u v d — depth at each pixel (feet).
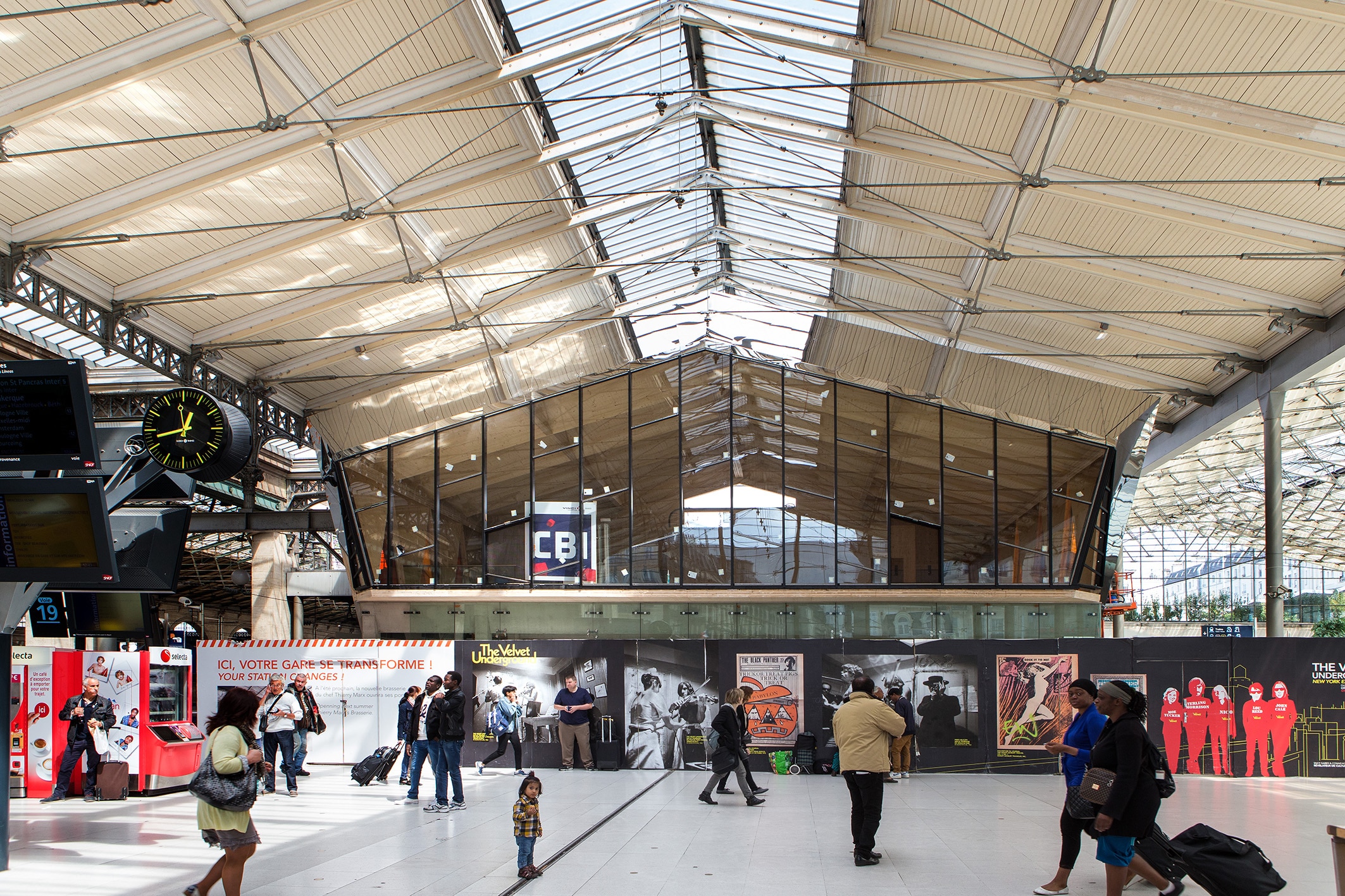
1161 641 62.90
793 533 79.25
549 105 56.75
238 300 64.64
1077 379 78.84
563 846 35.83
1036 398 79.10
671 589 79.10
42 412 30.86
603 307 81.56
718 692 65.67
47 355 68.08
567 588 79.82
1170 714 62.18
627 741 65.67
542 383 81.87
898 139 57.67
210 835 25.02
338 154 53.72
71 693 51.52
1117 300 67.46
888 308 76.59
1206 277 62.18
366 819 42.42
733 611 79.10
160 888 29.17
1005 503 78.89
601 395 82.07
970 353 77.97
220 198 54.70
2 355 65.46
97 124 47.19
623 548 80.07
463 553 81.15
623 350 83.15
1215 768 61.41
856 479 79.61
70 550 30.99
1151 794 24.07
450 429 82.43
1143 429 79.56
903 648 64.90
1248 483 157.38
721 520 79.77
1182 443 90.38
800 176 66.59
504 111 55.52
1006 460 79.30
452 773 45.03
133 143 46.32
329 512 87.76
